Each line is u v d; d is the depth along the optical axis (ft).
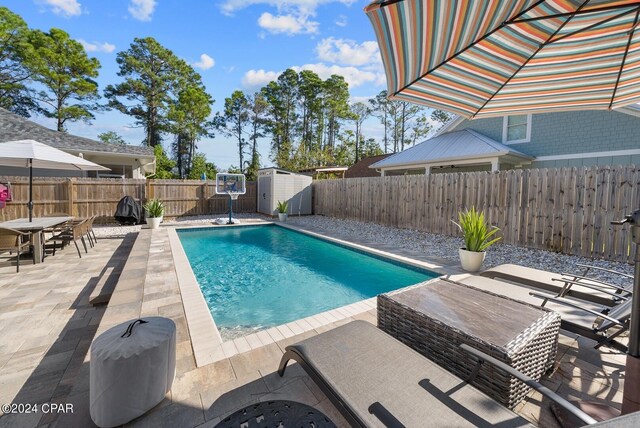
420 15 5.02
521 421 4.53
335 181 40.88
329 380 5.40
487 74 6.86
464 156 34.65
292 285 17.43
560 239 18.84
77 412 6.12
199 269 20.47
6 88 66.33
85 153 39.52
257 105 110.52
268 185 44.37
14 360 8.70
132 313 10.59
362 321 7.64
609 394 6.57
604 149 28.37
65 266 18.01
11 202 29.58
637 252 4.51
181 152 102.17
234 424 5.21
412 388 5.21
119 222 34.17
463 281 11.14
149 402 6.00
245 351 8.41
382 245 23.62
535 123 33.19
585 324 8.33
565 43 6.08
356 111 117.60
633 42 5.94
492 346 5.90
